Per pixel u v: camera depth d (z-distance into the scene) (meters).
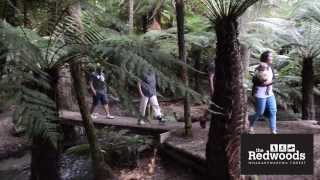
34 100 2.05
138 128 6.91
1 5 3.14
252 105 7.93
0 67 2.20
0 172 6.77
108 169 4.89
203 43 8.73
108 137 6.50
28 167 6.97
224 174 4.53
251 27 7.68
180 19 5.65
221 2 4.26
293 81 9.99
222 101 4.45
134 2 7.93
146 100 6.70
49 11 3.48
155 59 2.80
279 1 7.86
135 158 6.06
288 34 7.87
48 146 3.35
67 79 8.66
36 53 2.45
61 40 3.44
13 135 8.12
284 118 8.26
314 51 7.80
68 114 8.10
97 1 4.47
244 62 7.84
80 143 7.57
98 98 7.81
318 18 7.72
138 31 9.95
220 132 4.51
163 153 6.21
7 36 2.27
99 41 3.33
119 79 2.75
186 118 6.34
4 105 1.98
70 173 6.18
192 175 5.45
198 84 9.20
